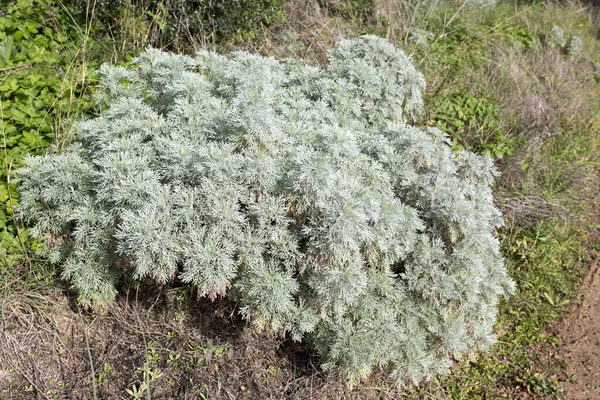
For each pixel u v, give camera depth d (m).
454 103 5.06
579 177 5.10
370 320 2.86
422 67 5.31
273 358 3.19
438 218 2.99
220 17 4.92
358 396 3.10
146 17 4.81
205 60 3.68
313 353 3.14
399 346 2.89
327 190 2.59
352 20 5.63
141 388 2.90
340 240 2.52
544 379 3.32
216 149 2.67
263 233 2.67
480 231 3.04
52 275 3.20
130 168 2.76
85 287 2.92
